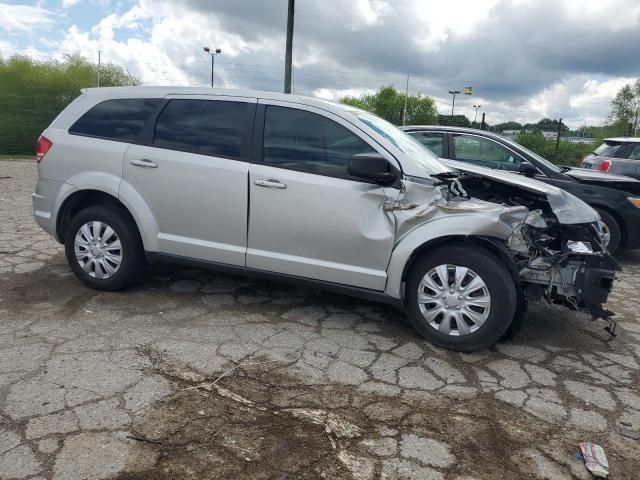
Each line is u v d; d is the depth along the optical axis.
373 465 2.51
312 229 3.96
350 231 3.88
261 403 2.99
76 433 2.61
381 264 3.88
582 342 4.21
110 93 4.64
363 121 4.09
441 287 3.81
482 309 3.72
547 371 3.63
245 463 2.46
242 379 3.25
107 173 4.44
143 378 3.18
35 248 5.98
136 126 4.47
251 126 4.17
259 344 3.76
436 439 2.75
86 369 3.25
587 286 3.79
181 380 3.19
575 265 3.82
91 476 2.32
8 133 23.39
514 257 3.85
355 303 4.70
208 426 2.73
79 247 4.60
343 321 4.29
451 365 3.62
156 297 4.58
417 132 7.37
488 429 2.87
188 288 4.84
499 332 3.69
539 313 4.83
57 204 4.62
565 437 2.85
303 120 4.08
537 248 3.96
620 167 9.69
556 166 7.36
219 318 4.20
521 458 2.64
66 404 2.86
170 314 4.22
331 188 3.89
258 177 4.04
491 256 3.69
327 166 3.97
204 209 4.21
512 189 4.47
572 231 4.05
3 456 2.41
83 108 4.68
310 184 3.93
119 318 4.09
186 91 4.42
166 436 2.63
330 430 2.76
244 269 4.23
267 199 4.03
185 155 4.25
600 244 3.98
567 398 3.27
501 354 3.87
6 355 3.38
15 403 2.84
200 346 3.67
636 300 5.46
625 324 4.70
